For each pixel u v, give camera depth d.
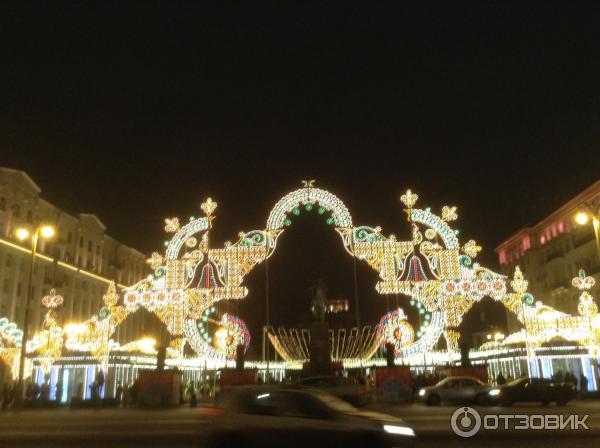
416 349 37.94
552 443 14.49
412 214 39.66
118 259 77.56
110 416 26.66
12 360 41.00
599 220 36.19
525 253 74.31
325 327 42.81
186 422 22.52
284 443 10.98
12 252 55.72
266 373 39.25
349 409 11.42
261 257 39.41
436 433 16.62
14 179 56.50
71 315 65.12
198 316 38.72
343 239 39.56
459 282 38.50
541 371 38.91
